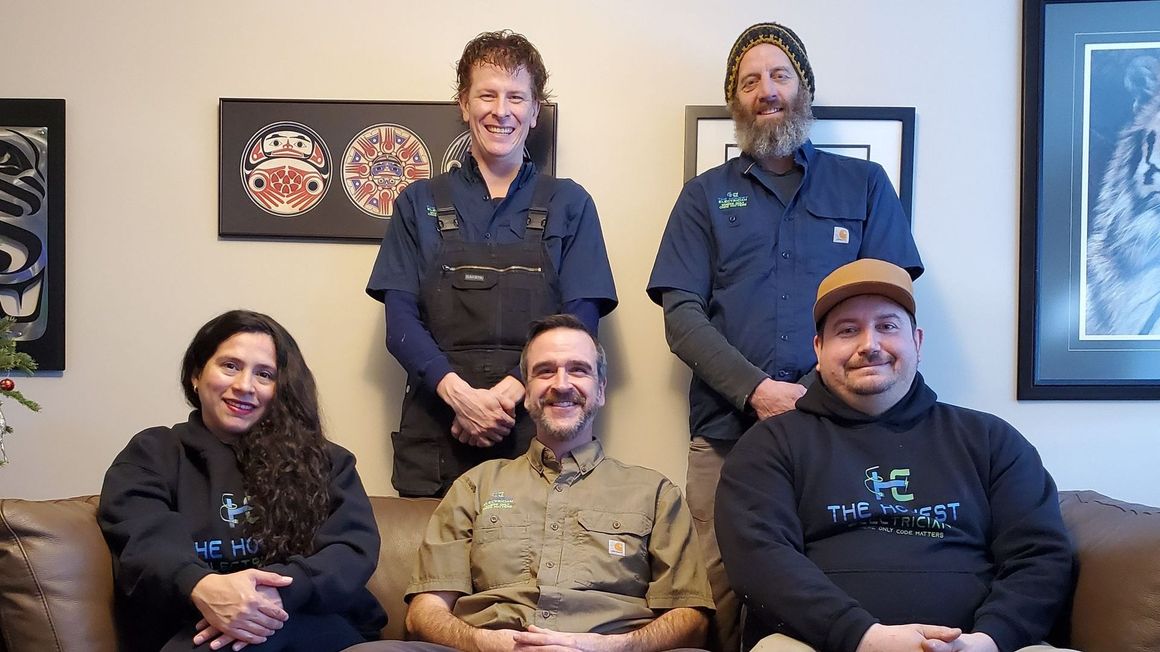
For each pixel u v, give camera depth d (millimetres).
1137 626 1823
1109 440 2721
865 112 2742
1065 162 2721
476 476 2301
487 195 2578
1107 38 2713
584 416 2254
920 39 2779
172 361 2814
